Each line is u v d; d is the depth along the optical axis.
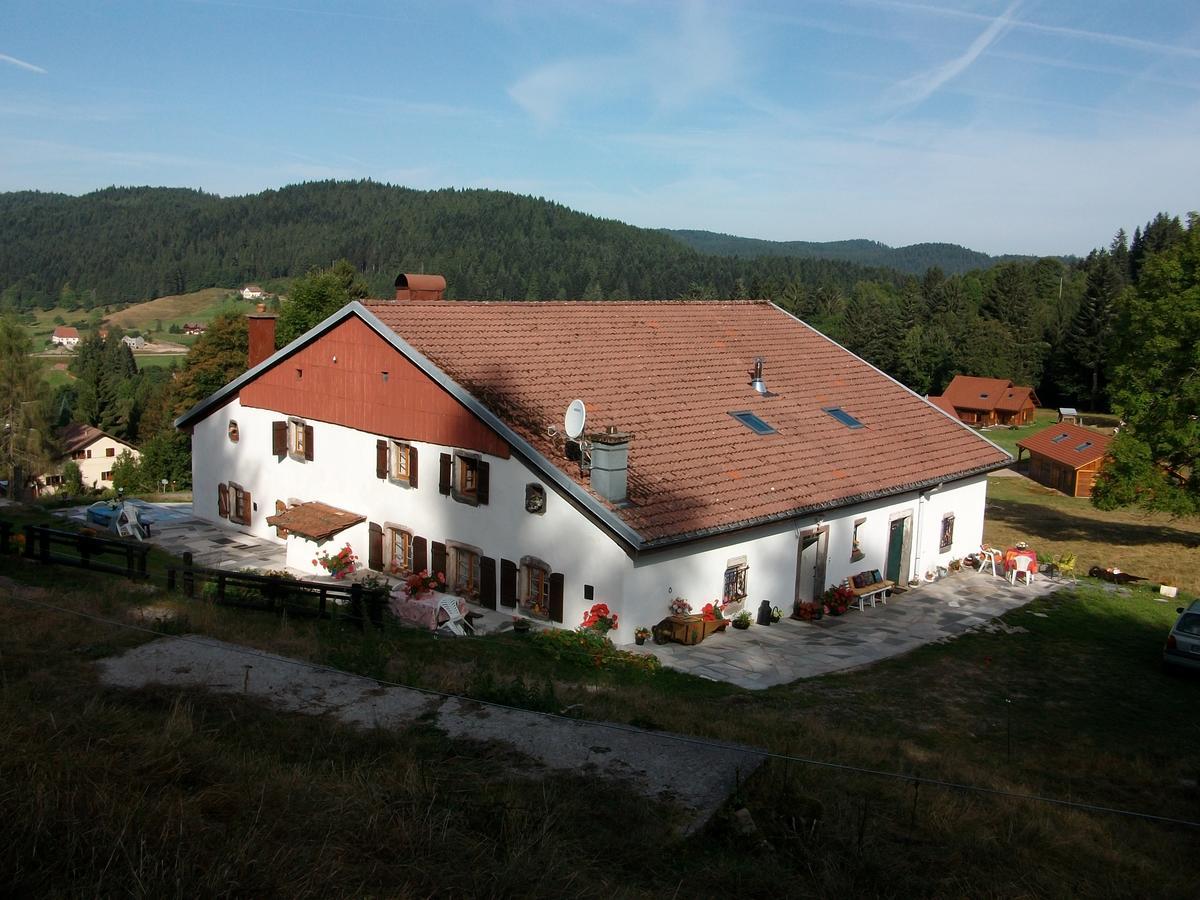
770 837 9.65
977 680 19.66
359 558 25.61
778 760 11.77
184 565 21.78
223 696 12.59
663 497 20.64
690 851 9.37
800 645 21.14
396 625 19.45
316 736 11.51
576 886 8.09
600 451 19.78
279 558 26.97
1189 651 20.41
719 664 19.28
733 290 150.62
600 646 18.50
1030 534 42.25
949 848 9.89
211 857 7.34
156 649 14.49
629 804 10.15
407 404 23.83
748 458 23.56
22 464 66.75
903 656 21.00
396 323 24.05
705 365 27.67
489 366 23.61
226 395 29.95
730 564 21.73
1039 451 62.69
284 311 60.03
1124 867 10.26
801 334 33.22
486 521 22.14
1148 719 17.94
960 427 31.03
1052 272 154.12
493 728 12.34
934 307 134.62
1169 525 45.75
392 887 7.54
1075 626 24.33
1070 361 104.12
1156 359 36.25
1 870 6.71
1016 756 15.09
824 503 23.12
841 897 8.52
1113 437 37.72
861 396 30.28
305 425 27.08
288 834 8.16
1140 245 139.38
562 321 27.12
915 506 27.36
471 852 8.36
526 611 21.31
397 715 12.59
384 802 9.26
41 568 20.31
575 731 12.39
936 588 27.47
